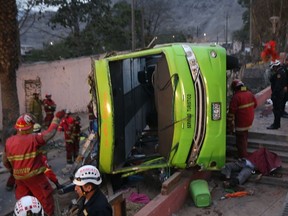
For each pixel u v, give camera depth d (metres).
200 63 7.14
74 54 28.12
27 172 5.80
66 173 9.24
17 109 13.22
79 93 20.39
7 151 5.83
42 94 17.98
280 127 9.48
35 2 28.88
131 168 7.39
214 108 7.11
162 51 7.25
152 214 6.04
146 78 9.44
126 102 8.16
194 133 7.05
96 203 3.78
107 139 7.09
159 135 7.81
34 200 3.33
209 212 6.88
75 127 9.81
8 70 12.80
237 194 7.41
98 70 7.23
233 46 61.25
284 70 9.16
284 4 27.00
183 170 7.46
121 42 33.75
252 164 7.98
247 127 8.20
